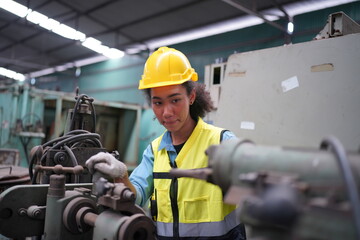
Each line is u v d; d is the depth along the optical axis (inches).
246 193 21.3
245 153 23.3
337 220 17.0
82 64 370.9
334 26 56.5
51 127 144.2
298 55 58.8
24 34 314.7
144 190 45.2
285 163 20.5
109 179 34.8
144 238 30.5
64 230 34.2
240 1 182.7
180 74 41.7
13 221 36.3
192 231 41.4
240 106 66.4
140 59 299.4
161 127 159.9
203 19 219.5
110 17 250.2
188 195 41.9
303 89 57.2
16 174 54.8
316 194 18.6
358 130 50.1
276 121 60.4
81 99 54.4
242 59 67.5
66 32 280.1
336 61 53.5
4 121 129.1
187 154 43.4
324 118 54.0
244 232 44.6
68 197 34.8
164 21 235.3
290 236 18.2
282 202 17.0
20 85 130.3
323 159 19.3
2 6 247.0
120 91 317.1
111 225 29.7
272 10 191.8
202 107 46.4
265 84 63.0
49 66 385.1
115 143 167.3
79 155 49.3
